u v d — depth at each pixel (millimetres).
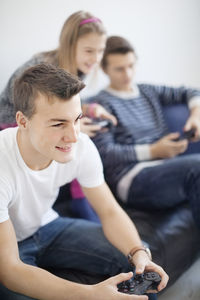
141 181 1553
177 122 1886
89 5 1828
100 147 1580
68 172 1087
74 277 1126
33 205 1073
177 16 2217
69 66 1476
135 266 993
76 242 1156
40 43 1714
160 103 1921
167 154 1630
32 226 1136
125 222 1077
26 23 1644
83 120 1505
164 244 1346
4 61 1619
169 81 2312
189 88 1966
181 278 1476
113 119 1598
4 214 926
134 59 1705
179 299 1350
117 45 1659
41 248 1156
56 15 1731
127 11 1976
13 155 967
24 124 913
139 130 1734
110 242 1098
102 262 1105
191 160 1509
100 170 1116
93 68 1643
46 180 1044
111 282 875
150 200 1539
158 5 2102
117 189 1611
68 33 1448
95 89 1887
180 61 2322
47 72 862
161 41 2182
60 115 841
